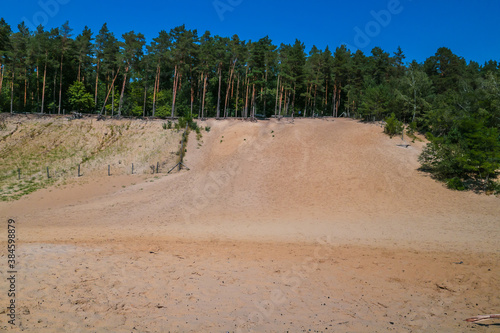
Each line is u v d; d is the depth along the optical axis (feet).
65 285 29.94
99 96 228.22
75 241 49.93
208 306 27.61
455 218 69.92
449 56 216.95
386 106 180.24
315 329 24.32
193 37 200.03
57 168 125.39
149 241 51.29
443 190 91.56
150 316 25.25
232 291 31.09
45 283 30.04
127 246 46.85
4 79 200.23
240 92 239.50
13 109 201.77
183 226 65.46
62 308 25.49
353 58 267.80
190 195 94.99
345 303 29.35
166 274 34.81
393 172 106.63
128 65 180.65
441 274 36.96
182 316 25.54
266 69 196.85
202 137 153.48
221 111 253.65
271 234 58.54
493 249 47.32
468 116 116.47
